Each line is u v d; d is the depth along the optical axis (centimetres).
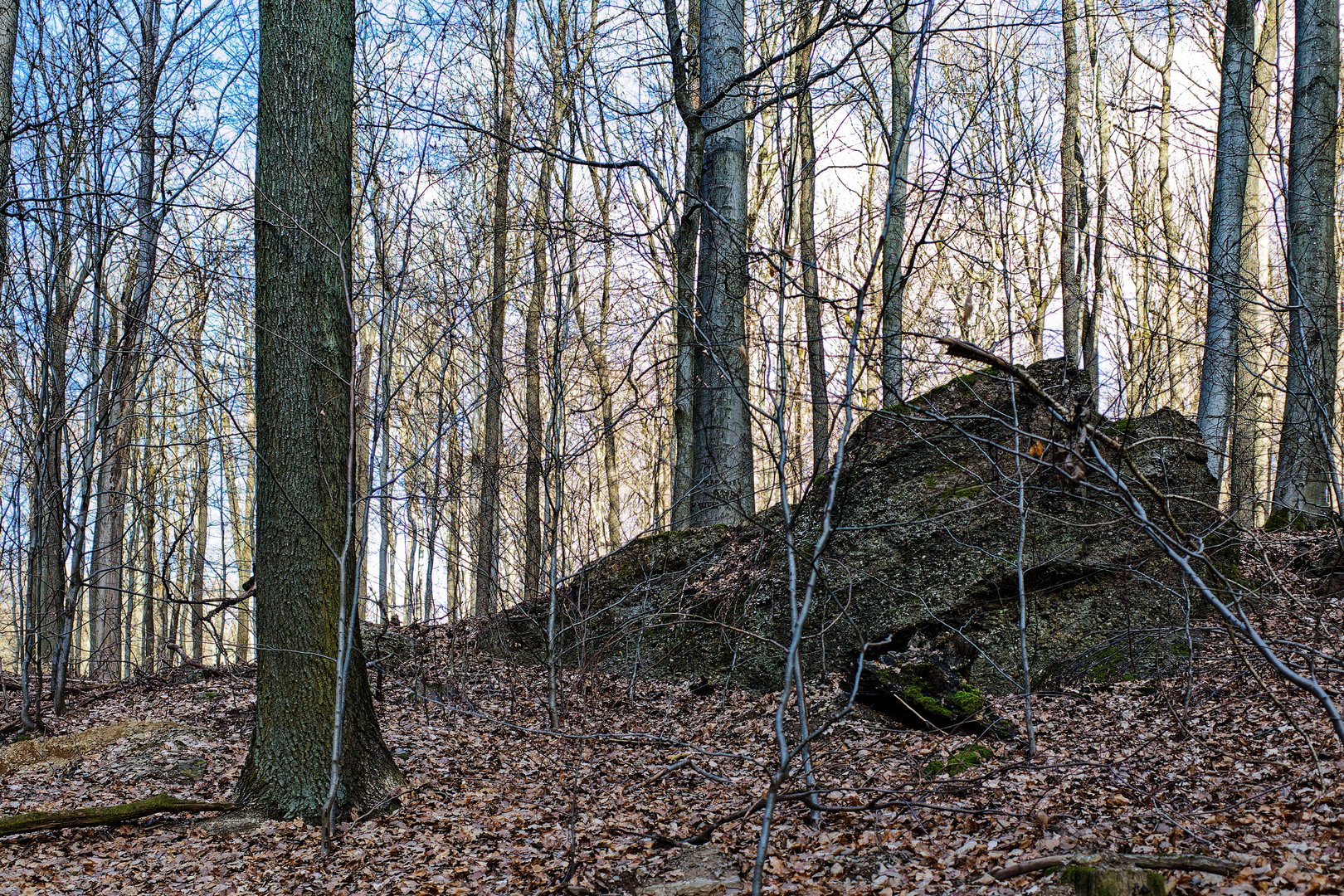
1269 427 1402
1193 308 1366
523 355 987
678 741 626
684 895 511
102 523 1582
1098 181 1193
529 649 1159
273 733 689
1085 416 431
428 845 634
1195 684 812
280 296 695
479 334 819
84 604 2275
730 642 1035
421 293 784
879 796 623
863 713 855
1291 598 829
